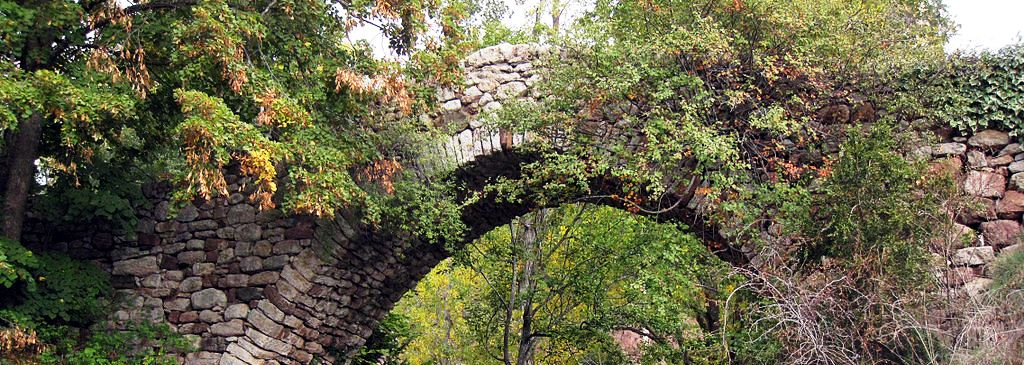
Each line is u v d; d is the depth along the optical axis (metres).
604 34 8.64
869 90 8.11
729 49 8.12
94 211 9.86
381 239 9.70
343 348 10.81
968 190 7.65
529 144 8.82
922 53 8.25
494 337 14.85
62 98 7.46
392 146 9.25
